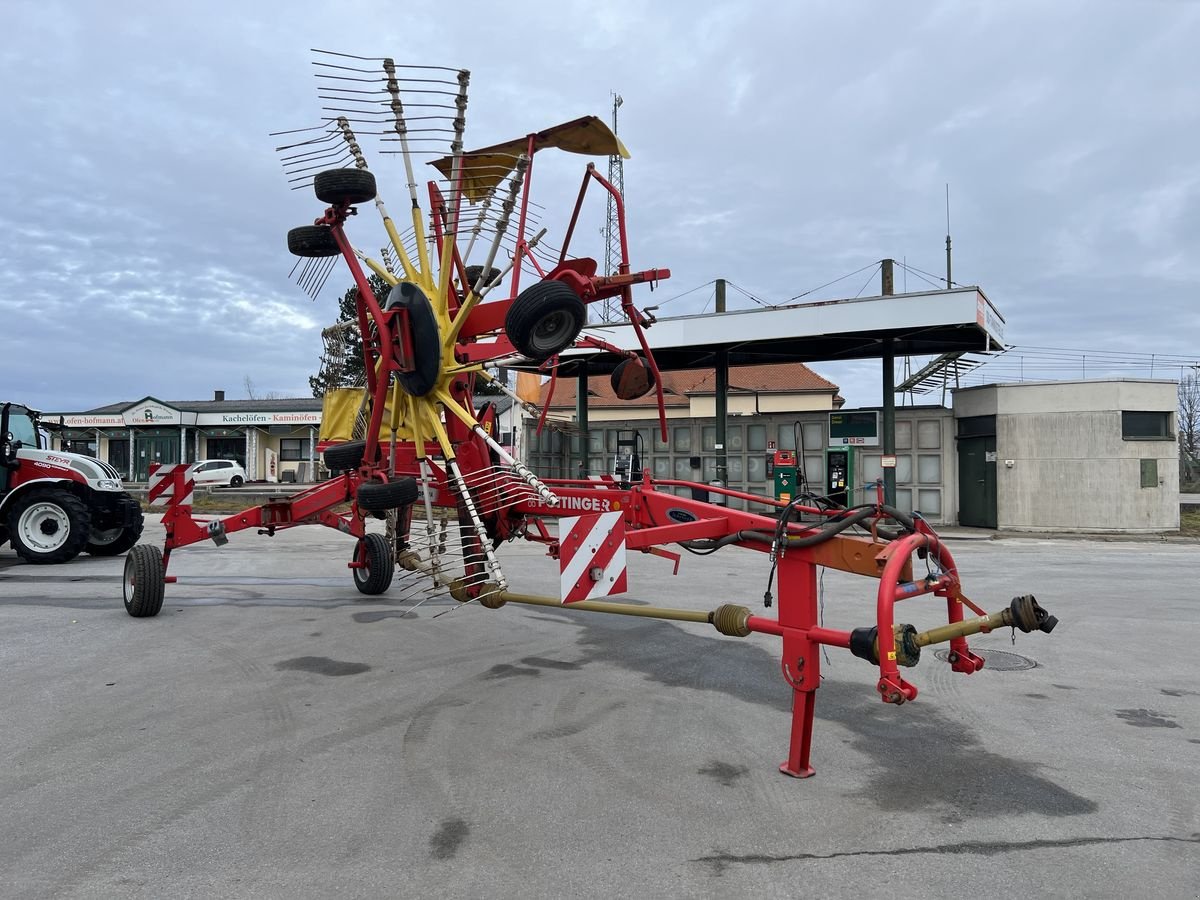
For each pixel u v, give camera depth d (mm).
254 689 5676
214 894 2994
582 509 5836
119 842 3408
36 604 8938
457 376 5930
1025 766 4324
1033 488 18906
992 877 3152
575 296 5176
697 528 4668
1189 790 4023
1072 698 5570
